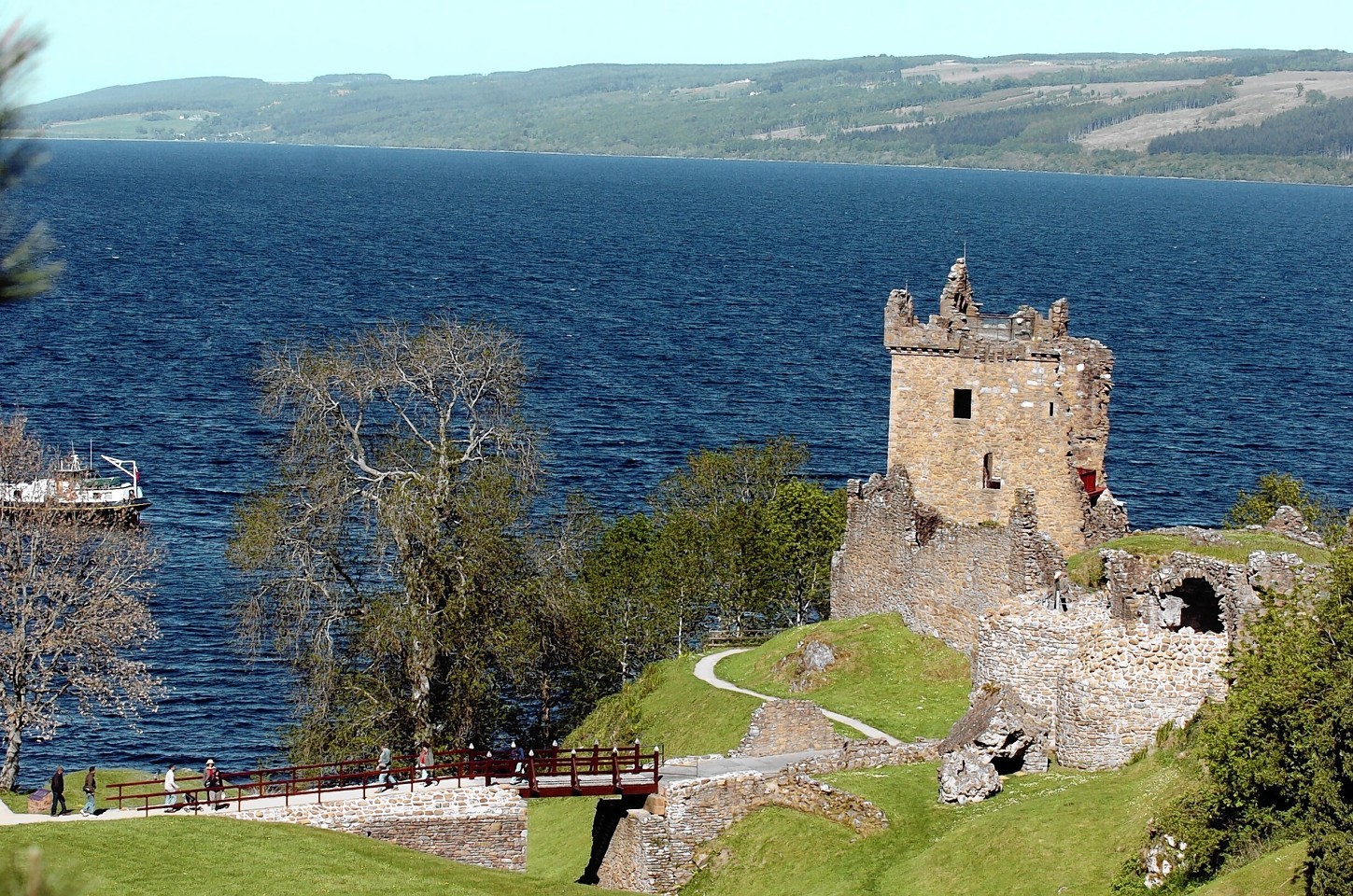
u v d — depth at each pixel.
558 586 85.94
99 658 88.94
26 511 92.31
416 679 79.19
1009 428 94.50
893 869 62.03
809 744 77.56
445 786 69.12
